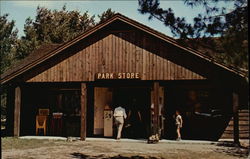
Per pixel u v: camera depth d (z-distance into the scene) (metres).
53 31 42.34
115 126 19.92
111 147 15.31
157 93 17.19
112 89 21.08
